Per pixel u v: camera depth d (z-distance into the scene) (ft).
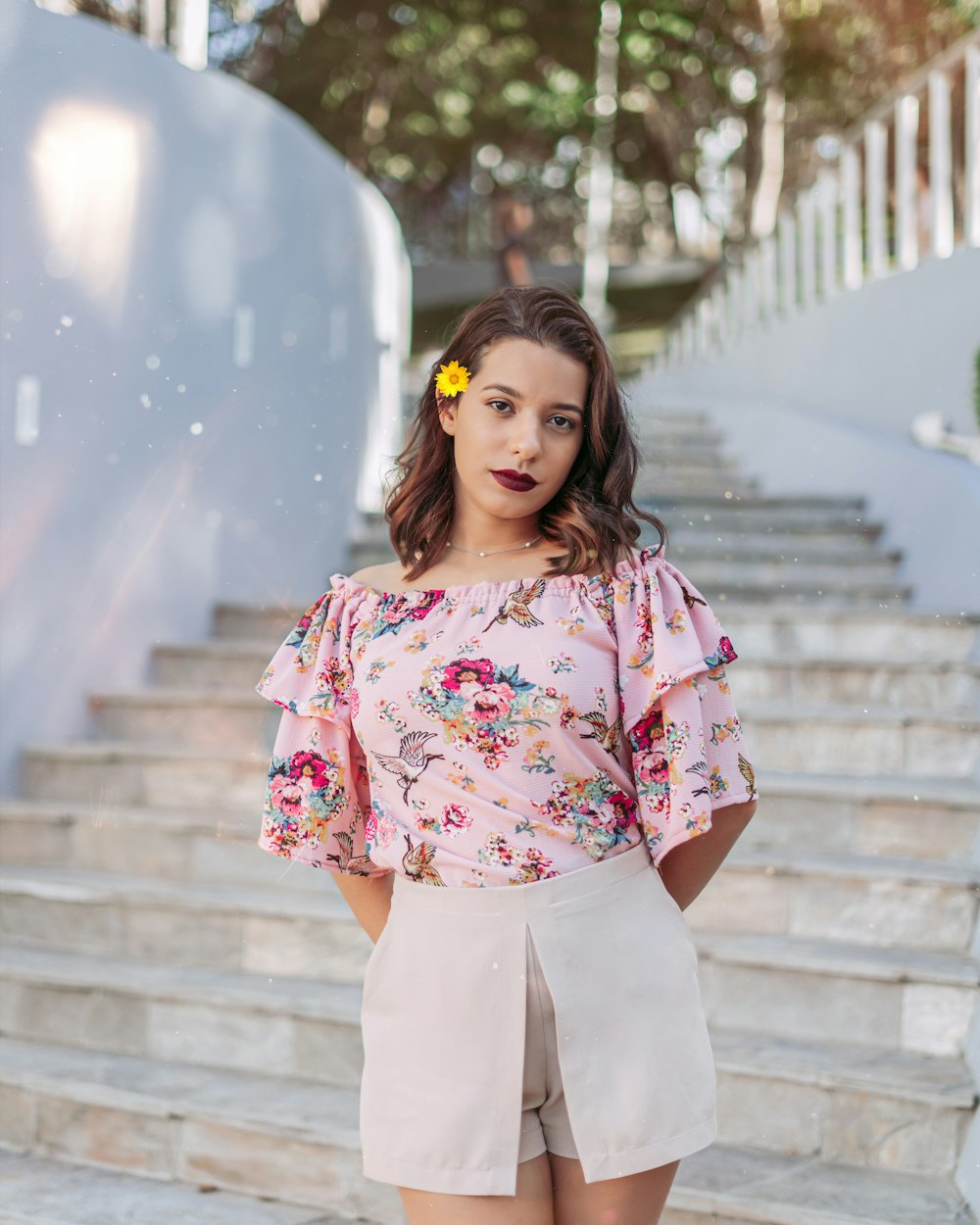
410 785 4.63
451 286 49.88
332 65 40.11
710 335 27.43
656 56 43.14
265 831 5.03
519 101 46.85
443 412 4.98
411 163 48.08
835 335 18.93
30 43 11.37
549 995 4.40
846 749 10.50
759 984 8.28
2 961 9.70
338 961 9.24
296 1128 7.71
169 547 13.65
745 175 42.63
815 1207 6.73
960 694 11.10
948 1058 7.75
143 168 12.87
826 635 12.54
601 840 4.53
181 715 12.35
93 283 12.25
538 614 4.57
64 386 11.91
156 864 10.68
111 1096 8.26
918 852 9.32
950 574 12.72
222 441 14.46
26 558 11.62
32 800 11.77
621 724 4.63
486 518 4.95
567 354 4.71
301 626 5.14
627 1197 4.44
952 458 14.35
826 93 38.04
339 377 17.11
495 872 4.47
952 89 16.22
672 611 4.65
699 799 4.47
